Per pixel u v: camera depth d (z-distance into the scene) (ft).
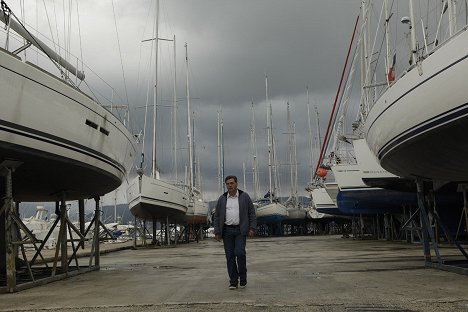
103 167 28.09
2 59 18.66
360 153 58.18
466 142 21.53
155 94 84.17
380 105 27.04
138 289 21.39
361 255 42.75
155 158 83.46
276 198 160.04
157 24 85.71
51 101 21.67
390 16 38.11
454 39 18.97
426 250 28.78
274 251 55.52
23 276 28.19
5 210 21.68
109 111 28.09
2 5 21.59
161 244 98.68
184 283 23.27
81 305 17.20
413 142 23.54
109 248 76.59
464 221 63.77
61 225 28.94
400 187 59.21
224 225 20.98
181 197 87.15
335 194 88.84
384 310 14.51
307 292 18.80
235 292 19.35
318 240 100.63
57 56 26.18
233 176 21.20
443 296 16.88
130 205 79.20
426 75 20.90
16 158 21.56
